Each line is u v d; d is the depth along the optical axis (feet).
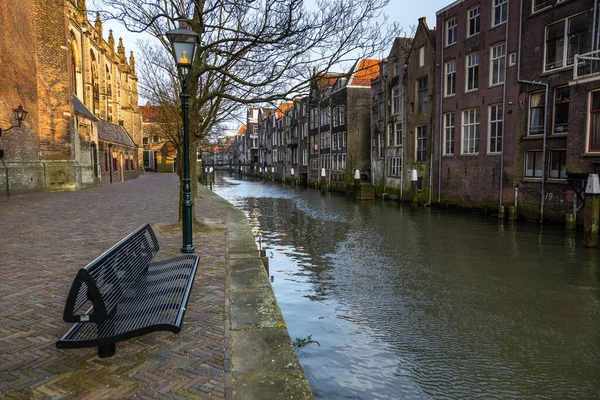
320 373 16.81
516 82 62.59
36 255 23.07
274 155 231.50
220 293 16.66
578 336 21.12
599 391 16.10
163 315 11.28
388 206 89.51
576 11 52.54
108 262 11.51
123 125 160.97
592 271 33.68
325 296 27.04
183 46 23.45
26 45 68.13
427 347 19.61
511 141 63.93
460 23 75.51
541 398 15.57
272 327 13.16
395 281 30.71
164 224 34.78
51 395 9.04
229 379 9.83
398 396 15.35
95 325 11.19
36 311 14.28
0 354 11.00
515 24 62.49
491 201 69.41
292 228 57.47
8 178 61.26
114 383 9.58
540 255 39.52
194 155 34.35
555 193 56.59
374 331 21.40
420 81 90.02
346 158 127.95
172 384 9.57
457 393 15.72
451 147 79.82
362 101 127.03
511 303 26.05
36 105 71.82
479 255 39.60
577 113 49.01
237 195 124.36
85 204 52.37
